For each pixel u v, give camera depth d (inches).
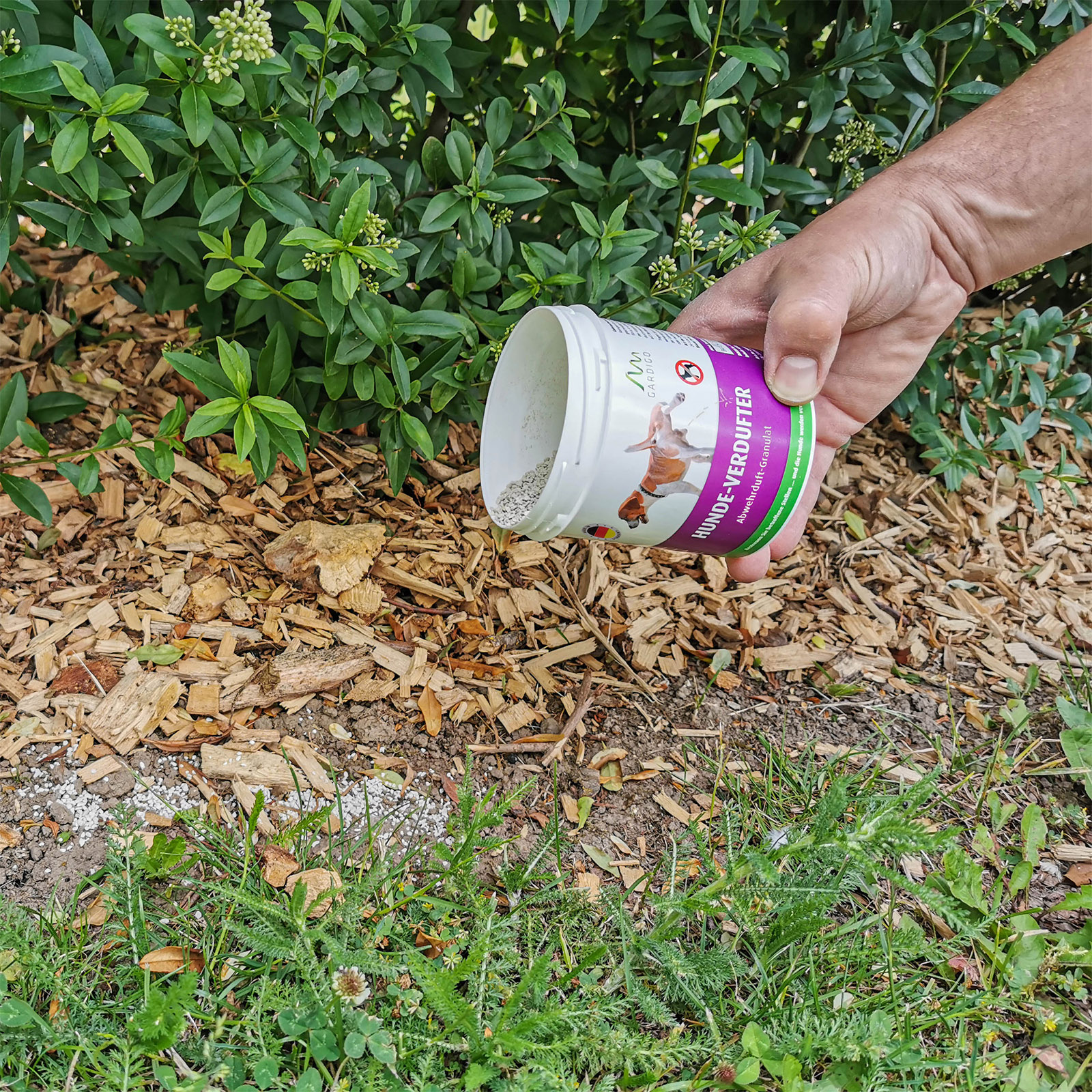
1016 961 57.8
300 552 76.5
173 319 96.7
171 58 60.2
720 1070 51.2
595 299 76.6
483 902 55.7
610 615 81.5
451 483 88.6
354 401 85.3
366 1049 49.9
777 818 66.9
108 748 64.8
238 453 66.4
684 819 66.8
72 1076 47.4
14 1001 48.2
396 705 71.3
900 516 97.3
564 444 54.4
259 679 70.1
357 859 61.0
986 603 90.0
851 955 56.8
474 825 56.7
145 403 88.7
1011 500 101.3
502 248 82.0
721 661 79.4
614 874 62.9
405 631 76.2
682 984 53.4
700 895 52.9
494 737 70.6
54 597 73.5
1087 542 98.2
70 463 74.0
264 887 56.8
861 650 83.0
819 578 89.4
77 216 69.2
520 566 83.4
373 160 82.2
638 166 76.0
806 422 57.9
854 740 74.5
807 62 93.6
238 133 68.2
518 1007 51.0
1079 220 66.7
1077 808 70.5
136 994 51.3
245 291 69.5
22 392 71.7
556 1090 47.7
